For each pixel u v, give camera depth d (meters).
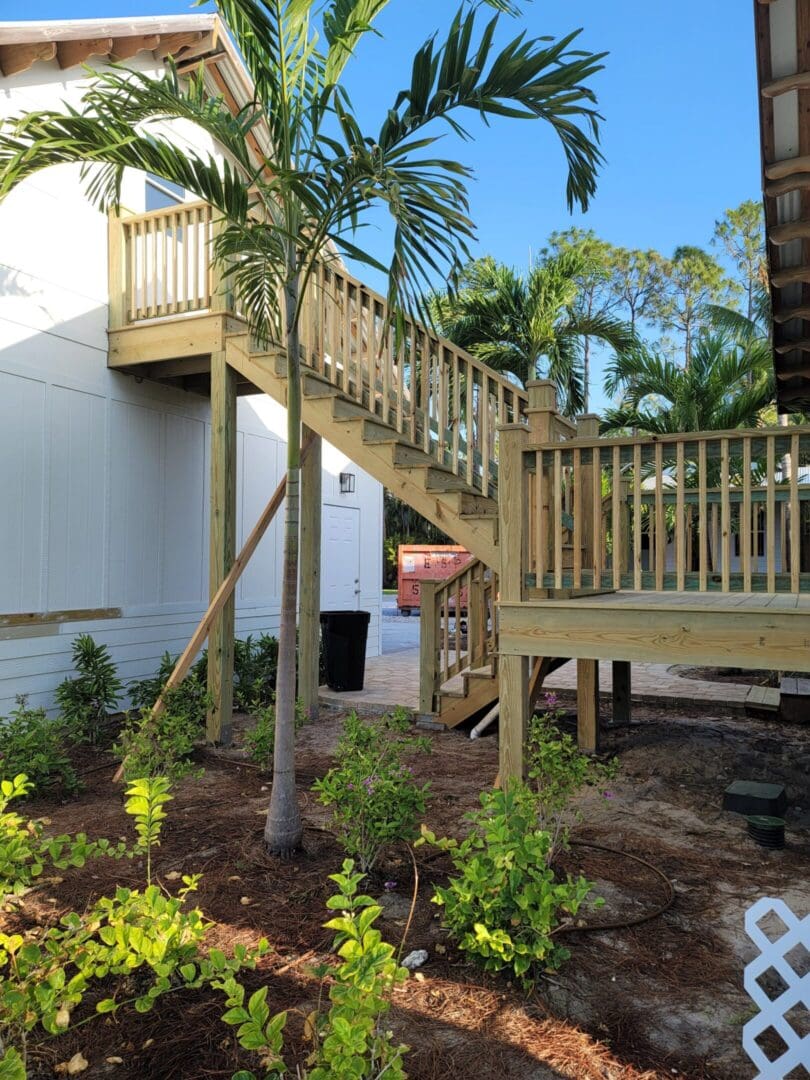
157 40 7.02
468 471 5.77
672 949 3.03
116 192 4.96
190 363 7.25
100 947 2.37
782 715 7.19
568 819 4.62
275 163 3.91
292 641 3.97
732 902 3.47
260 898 3.46
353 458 5.78
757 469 10.12
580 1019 2.56
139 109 3.80
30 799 4.93
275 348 6.23
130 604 7.57
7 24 5.71
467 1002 2.64
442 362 5.86
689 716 7.51
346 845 3.58
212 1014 2.58
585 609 4.37
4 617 6.25
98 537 7.21
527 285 12.05
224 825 4.40
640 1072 2.29
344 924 2.14
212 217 6.57
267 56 3.74
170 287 8.17
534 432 5.20
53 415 6.73
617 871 3.80
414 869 3.70
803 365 6.05
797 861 3.99
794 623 3.95
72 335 6.91
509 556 4.60
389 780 3.72
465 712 6.90
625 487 8.16
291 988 2.72
